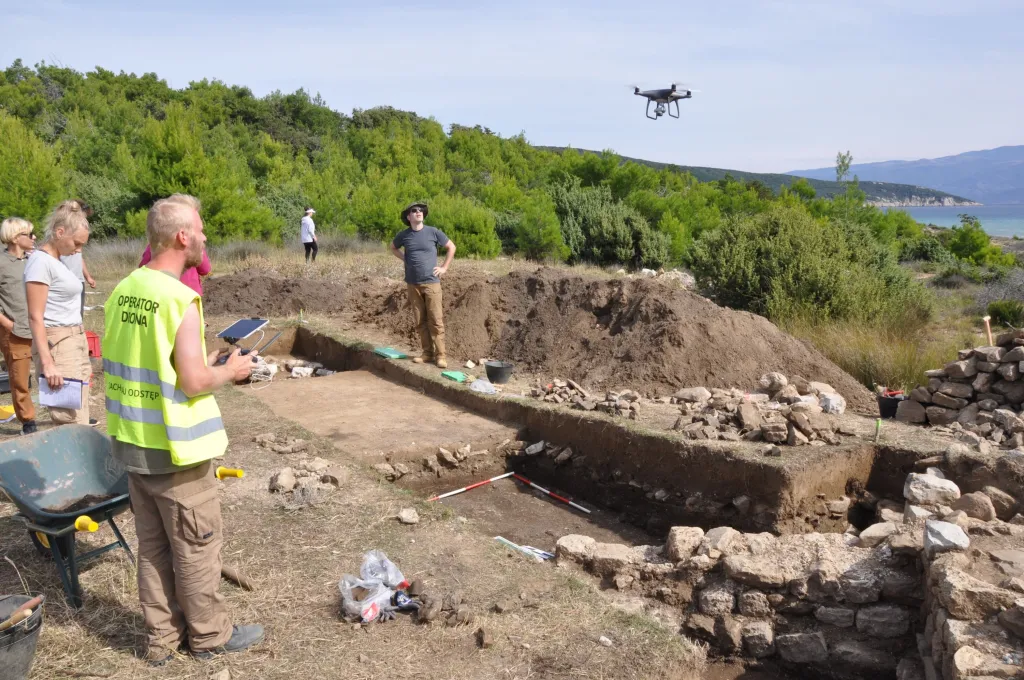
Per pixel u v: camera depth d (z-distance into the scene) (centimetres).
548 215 2264
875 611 425
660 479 654
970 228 3525
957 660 323
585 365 897
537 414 765
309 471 583
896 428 675
